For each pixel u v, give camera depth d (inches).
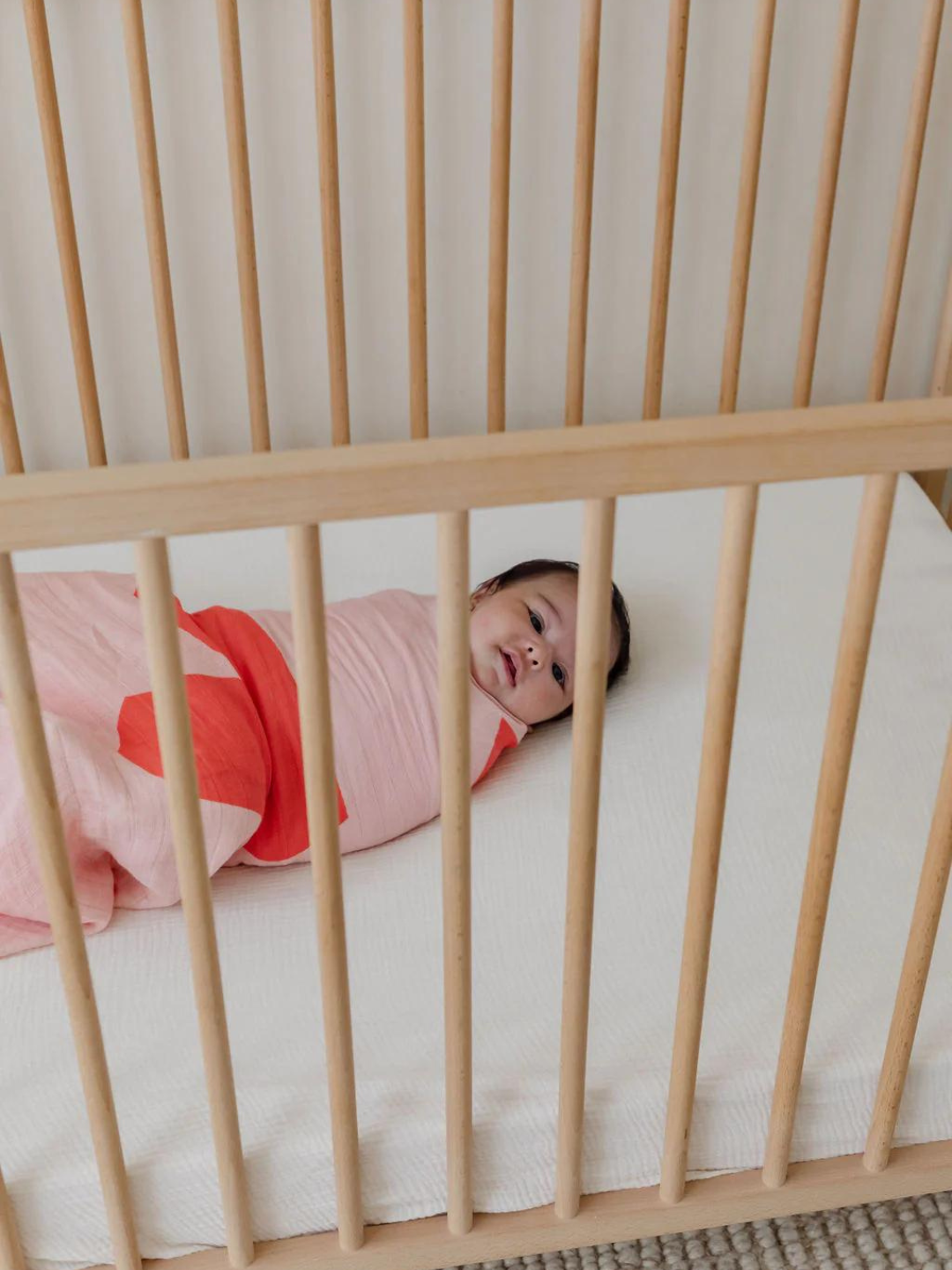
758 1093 32.9
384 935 36.2
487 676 43.2
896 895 37.6
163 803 34.5
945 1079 33.9
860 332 61.7
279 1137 31.0
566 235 56.8
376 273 56.2
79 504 20.8
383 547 52.1
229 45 48.4
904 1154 35.1
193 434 58.6
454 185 54.9
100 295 54.4
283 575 50.1
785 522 54.3
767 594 50.1
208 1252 32.4
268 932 36.2
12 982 34.2
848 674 25.8
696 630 48.4
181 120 51.4
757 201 57.6
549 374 60.3
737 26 53.3
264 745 38.2
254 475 21.1
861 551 24.4
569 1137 31.3
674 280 58.9
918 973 30.5
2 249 52.5
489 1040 33.3
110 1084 28.6
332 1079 28.8
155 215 51.1
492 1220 33.4
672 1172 33.0
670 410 62.3
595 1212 33.5
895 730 43.4
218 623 40.8
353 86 51.9
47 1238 30.9
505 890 37.9
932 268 60.2
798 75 54.8
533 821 40.3
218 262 54.6
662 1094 32.4
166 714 23.1
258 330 54.3
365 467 21.5
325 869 25.6
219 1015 27.2
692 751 42.8
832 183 54.7
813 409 22.8
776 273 59.5
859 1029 33.9
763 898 37.4
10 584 21.4
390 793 39.4
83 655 37.5
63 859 24.6
